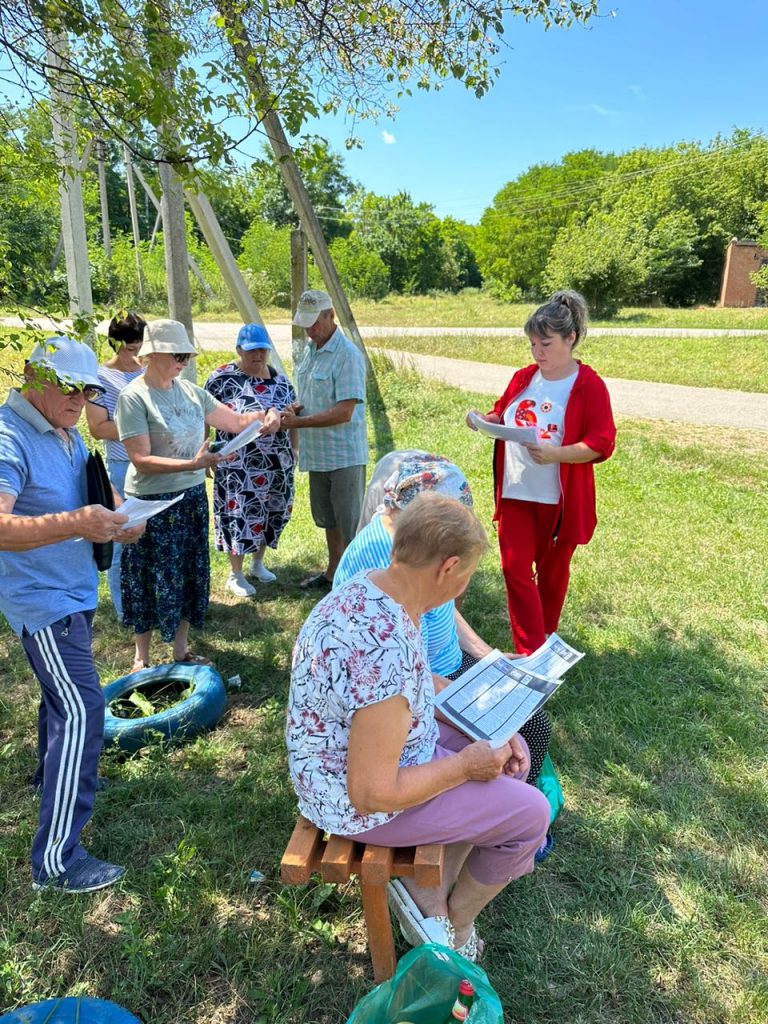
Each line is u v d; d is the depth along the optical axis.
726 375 14.52
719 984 2.03
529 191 54.94
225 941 2.14
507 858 1.87
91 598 2.43
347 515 4.52
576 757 3.03
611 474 7.34
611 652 3.88
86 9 2.29
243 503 4.41
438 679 2.33
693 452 8.15
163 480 3.29
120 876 2.35
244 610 4.40
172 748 3.04
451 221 70.94
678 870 2.43
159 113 2.26
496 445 3.51
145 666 3.59
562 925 2.21
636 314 30.55
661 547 5.39
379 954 1.93
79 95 2.42
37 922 2.21
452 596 1.74
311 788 1.77
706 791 2.82
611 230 30.41
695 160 40.41
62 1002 1.82
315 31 3.49
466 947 2.03
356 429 4.44
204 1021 1.93
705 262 39.91
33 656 2.30
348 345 4.32
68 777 2.30
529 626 3.47
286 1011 1.94
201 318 26.70
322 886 2.28
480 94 3.90
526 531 3.42
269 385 4.42
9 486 2.14
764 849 2.53
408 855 1.86
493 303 42.06
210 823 2.61
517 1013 1.95
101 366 3.86
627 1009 1.96
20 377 2.19
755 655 3.87
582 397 3.24
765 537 5.62
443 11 3.68
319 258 9.03
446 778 1.73
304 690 1.71
